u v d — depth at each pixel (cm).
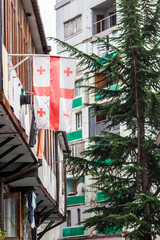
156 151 3077
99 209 3103
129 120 3183
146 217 2889
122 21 3162
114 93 3194
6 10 1984
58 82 1986
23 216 2536
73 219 6531
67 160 3162
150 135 3212
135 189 3091
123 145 3081
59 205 3781
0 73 1725
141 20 3167
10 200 2383
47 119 1973
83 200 6488
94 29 6669
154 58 3158
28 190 2594
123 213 2942
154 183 3234
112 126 3216
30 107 2384
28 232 2784
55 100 1980
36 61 1972
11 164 2384
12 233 2361
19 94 2070
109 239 5941
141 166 3108
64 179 4125
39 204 3225
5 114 1839
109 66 3111
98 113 3178
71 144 6800
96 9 6700
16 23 2280
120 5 3120
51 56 1984
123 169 2978
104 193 3091
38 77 1975
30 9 2548
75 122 6781
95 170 3152
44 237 5766
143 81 3128
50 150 3328
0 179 2339
